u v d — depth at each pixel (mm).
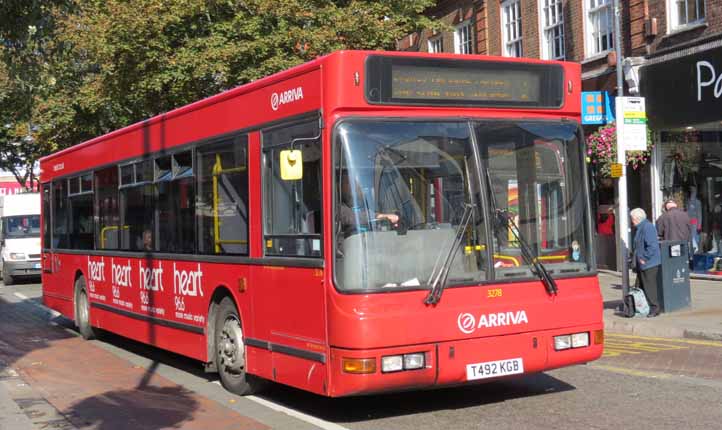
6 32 10188
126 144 12422
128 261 12359
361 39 21484
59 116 24156
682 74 19734
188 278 10320
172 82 20547
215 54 19703
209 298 9742
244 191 8922
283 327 8141
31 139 33219
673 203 18125
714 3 18938
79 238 14688
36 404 8977
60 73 21016
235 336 9266
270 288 8375
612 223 22469
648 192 21141
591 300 8102
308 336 7707
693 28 19500
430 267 7410
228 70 20000
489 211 7715
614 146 20500
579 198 8219
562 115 8312
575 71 8375
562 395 8734
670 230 18016
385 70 7531
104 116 24750
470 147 7738
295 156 7539
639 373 9828
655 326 13133
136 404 9156
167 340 11023
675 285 14500
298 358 7871
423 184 7523
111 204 13078
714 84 18938
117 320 12914
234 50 19750
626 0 21703
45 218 16719
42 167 16766
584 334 8055
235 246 9141
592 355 8102
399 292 7270
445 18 30453
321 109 7523
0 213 33188
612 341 12617
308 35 20312
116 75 21375
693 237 20312
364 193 7332
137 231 12039
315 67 7668
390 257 7309
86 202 14266
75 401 9367
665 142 20797
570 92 8328
